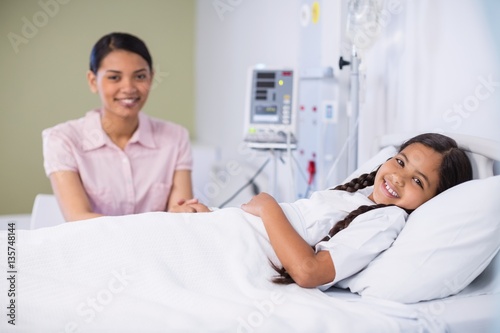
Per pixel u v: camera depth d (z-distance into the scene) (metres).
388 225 1.42
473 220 1.34
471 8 1.70
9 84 3.61
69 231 1.48
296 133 2.39
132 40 2.09
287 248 1.38
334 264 1.36
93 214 1.94
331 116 2.48
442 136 1.52
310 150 2.78
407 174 1.49
